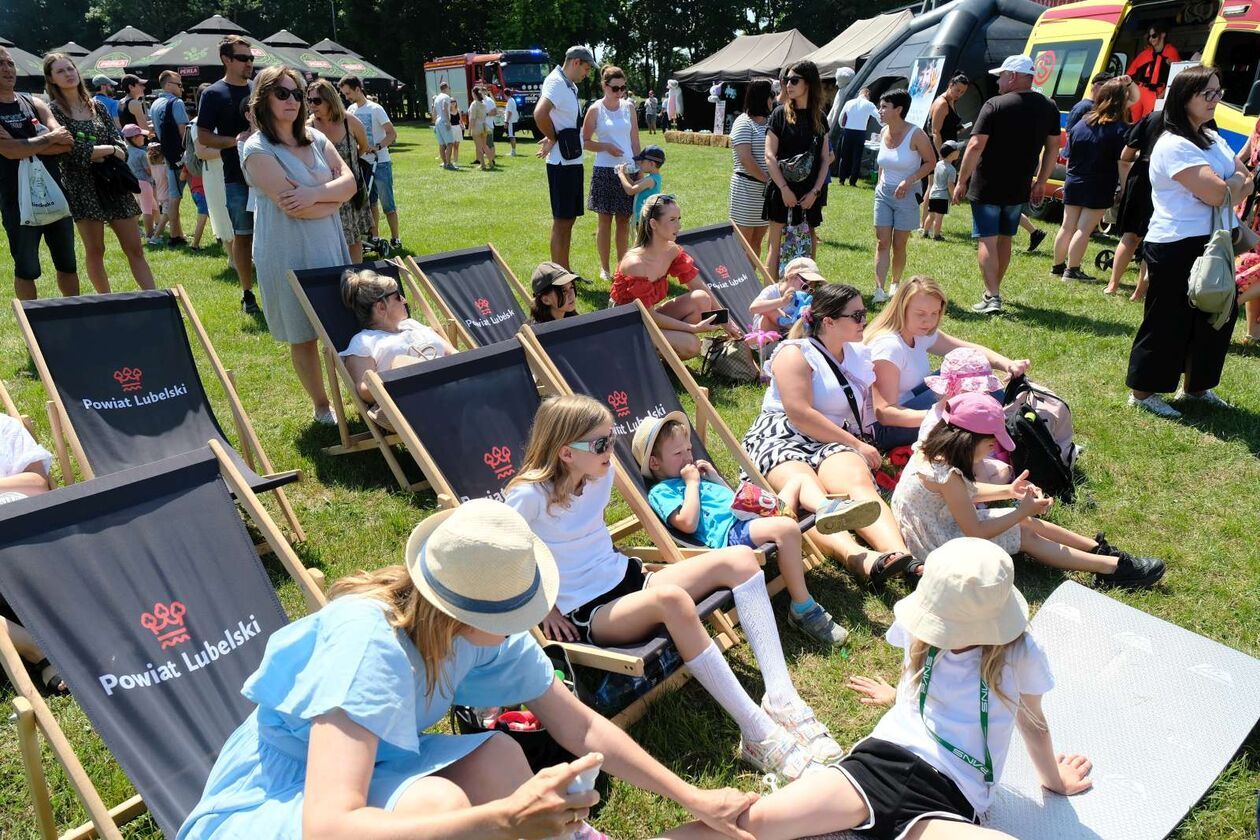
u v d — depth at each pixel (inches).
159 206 452.4
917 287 185.0
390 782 78.7
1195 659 131.4
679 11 2289.6
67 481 162.1
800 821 93.5
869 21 941.2
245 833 76.4
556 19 1948.8
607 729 94.0
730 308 273.1
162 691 100.5
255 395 242.7
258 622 111.3
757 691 130.2
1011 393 196.1
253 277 357.4
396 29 2010.3
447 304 233.9
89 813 87.5
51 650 95.9
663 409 176.6
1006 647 95.4
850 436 170.1
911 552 154.9
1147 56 454.6
